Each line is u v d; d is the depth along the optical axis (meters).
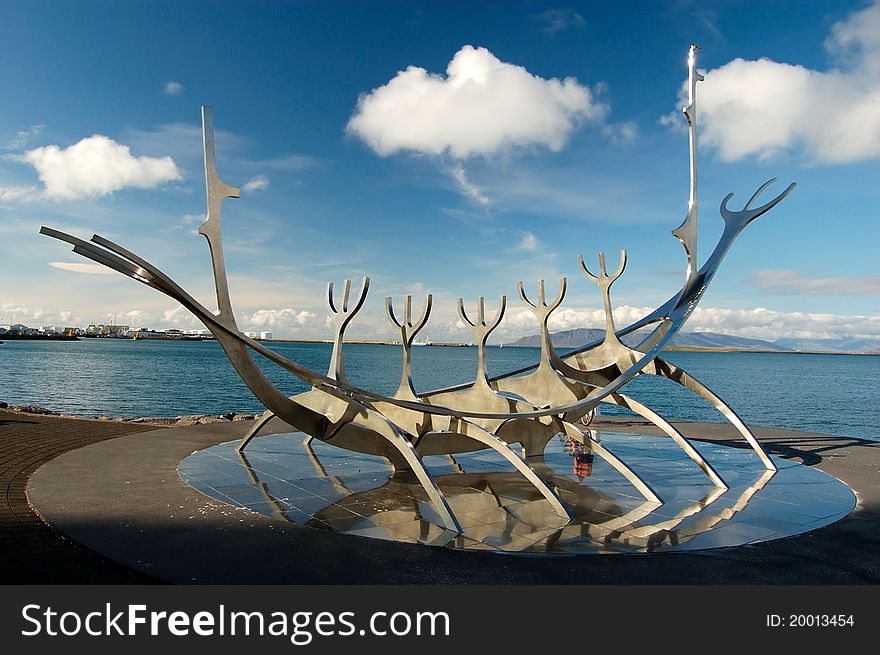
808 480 13.14
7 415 20.27
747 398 49.12
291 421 11.33
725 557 8.19
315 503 10.52
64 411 31.52
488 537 8.86
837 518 10.18
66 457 13.72
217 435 17.50
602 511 10.42
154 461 13.58
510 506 10.70
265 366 85.69
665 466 14.55
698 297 15.23
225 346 10.10
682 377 14.80
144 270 9.08
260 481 12.02
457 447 12.93
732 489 12.23
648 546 8.56
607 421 22.77
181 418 22.02
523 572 7.51
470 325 13.80
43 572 7.30
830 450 16.98
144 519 9.27
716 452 16.53
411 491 11.55
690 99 15.59
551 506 10.71
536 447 14.71
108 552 7.81
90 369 66.88
